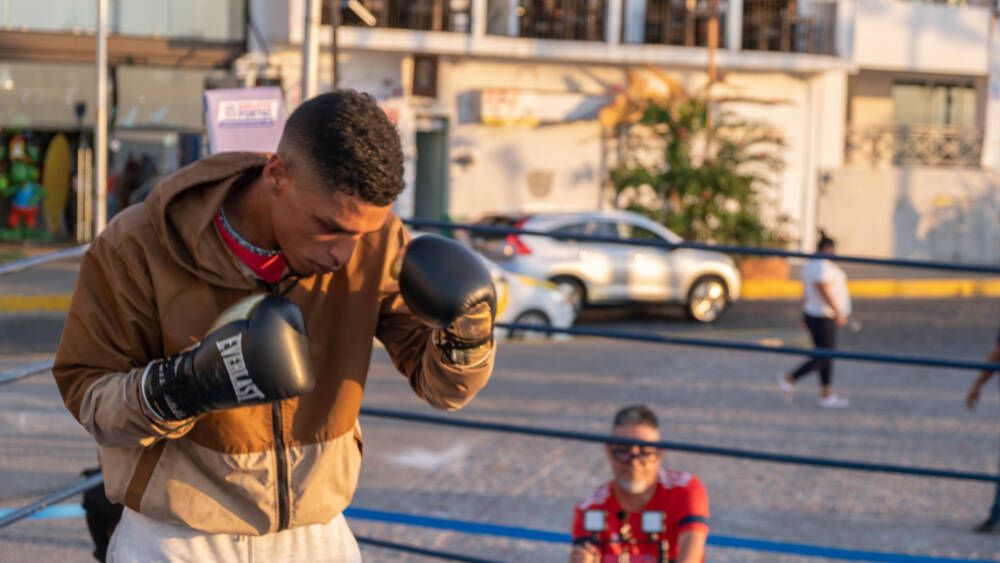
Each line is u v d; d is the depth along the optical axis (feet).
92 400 6.87
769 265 65.10
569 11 71.46
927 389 36.65
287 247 6.82
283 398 6.35
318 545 7.75
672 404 32.96
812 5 76.74
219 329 6.40
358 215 6.46
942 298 65.51
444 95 69.36
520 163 71.15
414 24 67.82
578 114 71.61
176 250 6.98
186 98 62.34
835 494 23.80
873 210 77.66
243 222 7.02
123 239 7.04
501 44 68.54
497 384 34.53
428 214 71.51
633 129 72.33
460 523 15.51
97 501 13.15
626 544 12.62
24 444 17.04
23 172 59.52
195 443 7.30
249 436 7.29
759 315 55.83
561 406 31.83
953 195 78.28
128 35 60.90
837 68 75.72
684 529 12.44
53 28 59.41
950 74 83.56
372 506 21.85
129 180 61.41
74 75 60.03
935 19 79.77
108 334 7.07
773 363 40.81
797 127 77.56
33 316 43.75
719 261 53.16
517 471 24.76
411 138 68.44
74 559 13.89
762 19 75.66
